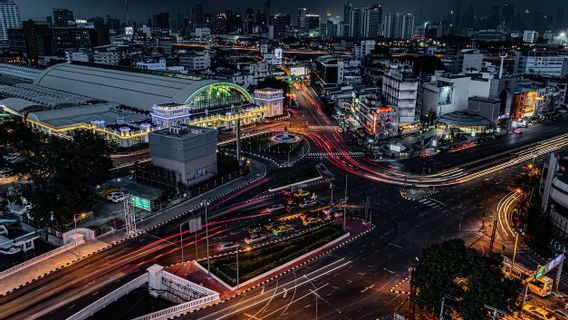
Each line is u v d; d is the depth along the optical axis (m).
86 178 121.56
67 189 113.44
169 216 118.25
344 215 112.81
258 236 105.31
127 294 87.81
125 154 175.25
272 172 155.00
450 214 119.88
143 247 102.25
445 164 164.00
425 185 142.12
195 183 138.50
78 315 77.44
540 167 156.00
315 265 94.19
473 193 135.00
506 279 69.56
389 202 128.12
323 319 76.38
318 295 83.56
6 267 95.31
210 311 79.12
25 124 190.38
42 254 98.38
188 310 78.94
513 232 109.31
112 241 105.00
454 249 70.06
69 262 95.62
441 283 68.38
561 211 104.50
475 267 67.12
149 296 89.06
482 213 120.50
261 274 89.81
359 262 95.25
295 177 147.38
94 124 192.38
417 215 119.25
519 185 133.12
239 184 142.25
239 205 125.69
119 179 144.50
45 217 106.19
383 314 77.62
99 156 128.38
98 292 84.88
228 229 111.06
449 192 136.00
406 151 176.25
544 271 79.12
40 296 83.50
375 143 188.00
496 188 139.00
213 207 124.31
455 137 199.50
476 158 171.00
